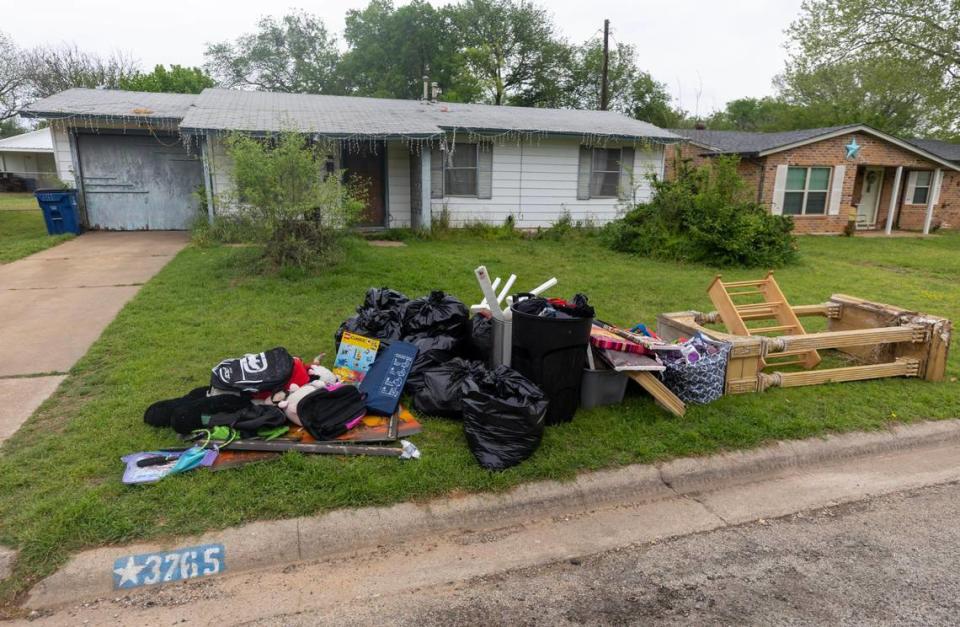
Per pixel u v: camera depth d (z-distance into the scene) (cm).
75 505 307
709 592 279
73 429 393
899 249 1492
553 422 421
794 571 295
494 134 1393
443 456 369
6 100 3181
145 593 274
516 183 1493
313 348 552
